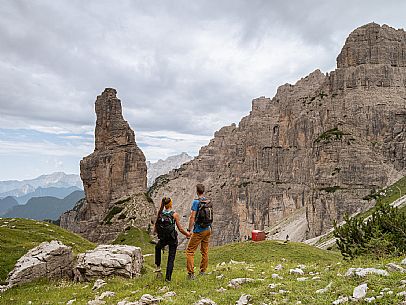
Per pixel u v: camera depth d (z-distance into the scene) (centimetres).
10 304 1972
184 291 1764
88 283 2509
